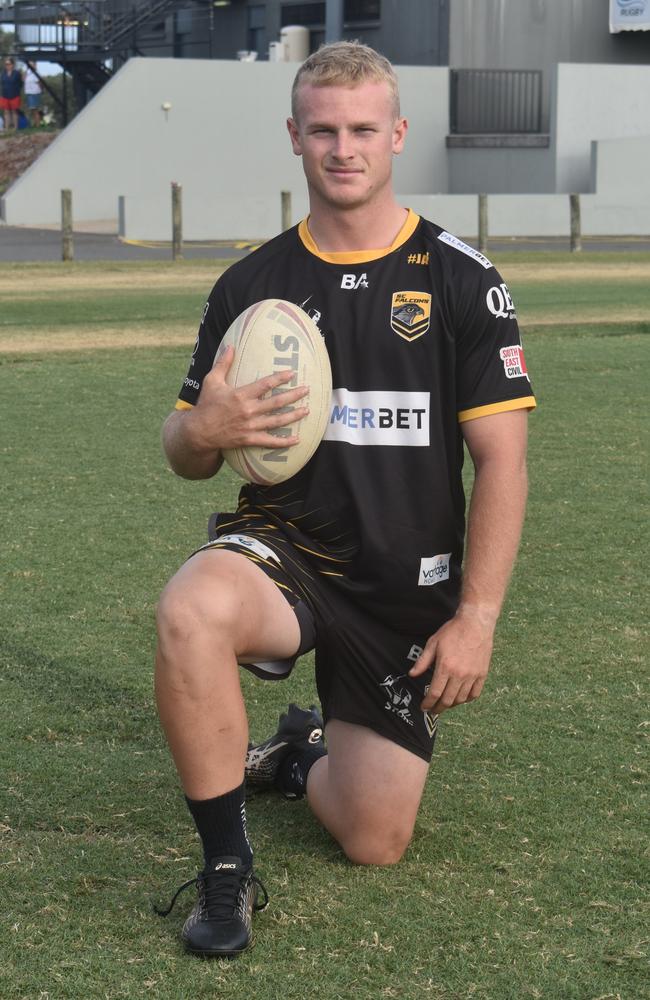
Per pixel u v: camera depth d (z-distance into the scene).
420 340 3.22
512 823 3.60
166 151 38.72
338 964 2.90
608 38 41.22
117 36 42.62
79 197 38.31
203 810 3.02
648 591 5.78
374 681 3.29
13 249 30.47
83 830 3.58
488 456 3.22
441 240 3.29
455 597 3.37
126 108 38.12
